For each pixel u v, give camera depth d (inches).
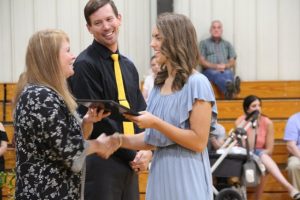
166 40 117.7
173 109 118.0
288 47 333.4
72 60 113.9
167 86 121.0
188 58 117.7
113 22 142.1
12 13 332.8
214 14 332.8
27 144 108.7
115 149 125.3
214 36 319.3
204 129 116.0
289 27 333.1
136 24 333.4
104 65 142.2
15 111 111.0
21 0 333.4
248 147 240.4
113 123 138.5
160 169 120.0
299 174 267.4
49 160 109.3
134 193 145.7
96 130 137.9
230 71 315.6
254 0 332.5
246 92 318.3
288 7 332.5
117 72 143.6
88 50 143.3
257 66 334.0
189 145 116.0
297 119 275.0
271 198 279.9
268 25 333.4
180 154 118.0
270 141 271.9
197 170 117.6
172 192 117.8
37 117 106.9
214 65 316.2
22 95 109.6
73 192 111.9
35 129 107.3
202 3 331.9
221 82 313.1
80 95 138.3
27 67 112.0
